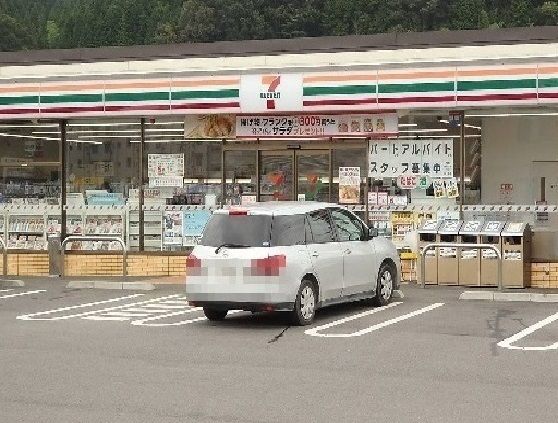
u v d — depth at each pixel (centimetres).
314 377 934
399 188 1961
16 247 2211
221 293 1309
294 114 1991
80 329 1294
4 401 830
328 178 2016
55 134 2191
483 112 1911
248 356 1064
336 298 1417
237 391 866
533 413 771
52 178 2197
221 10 7519
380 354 1070
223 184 2086
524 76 1777
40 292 1800
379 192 1977
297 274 1318
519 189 1894
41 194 2205
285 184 2052
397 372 959
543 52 1792
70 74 2086
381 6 7469
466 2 7319
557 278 1811
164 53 2053
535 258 1838
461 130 1919
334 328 1295
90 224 2170
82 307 1562
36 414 778
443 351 1088
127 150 2147
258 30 7450
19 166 2222
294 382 909
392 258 1581
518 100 1783
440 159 1933
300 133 1991
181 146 2108
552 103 1770
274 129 2008
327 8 7562
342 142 2000
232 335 1234
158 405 809
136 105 2027
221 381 915
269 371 969
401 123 1948
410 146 1947
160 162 2123
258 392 862
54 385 899
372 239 1543
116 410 791
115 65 2078
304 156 2038
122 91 2034
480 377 929
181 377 937
